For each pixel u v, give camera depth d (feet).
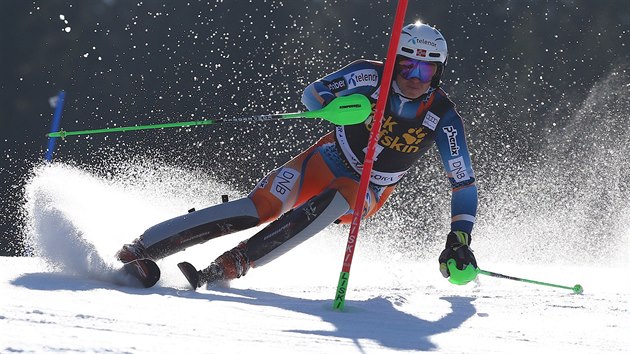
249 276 59.41
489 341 35.19
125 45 227.40
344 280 42.68
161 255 51.31
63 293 40.45
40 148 219.61
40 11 234.58
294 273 62.64
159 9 226.17
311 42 220.23
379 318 40.37
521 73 233.35
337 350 30.89
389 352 31.32
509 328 38.83
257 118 49.57
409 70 51.16
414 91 51.60
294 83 210.79
